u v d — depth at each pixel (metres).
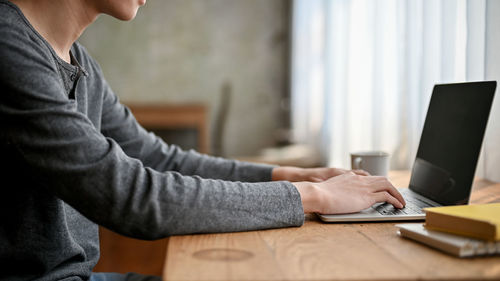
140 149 1.24
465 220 0.65
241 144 5.21
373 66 2.27
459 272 0.56
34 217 0.87
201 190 0.77
